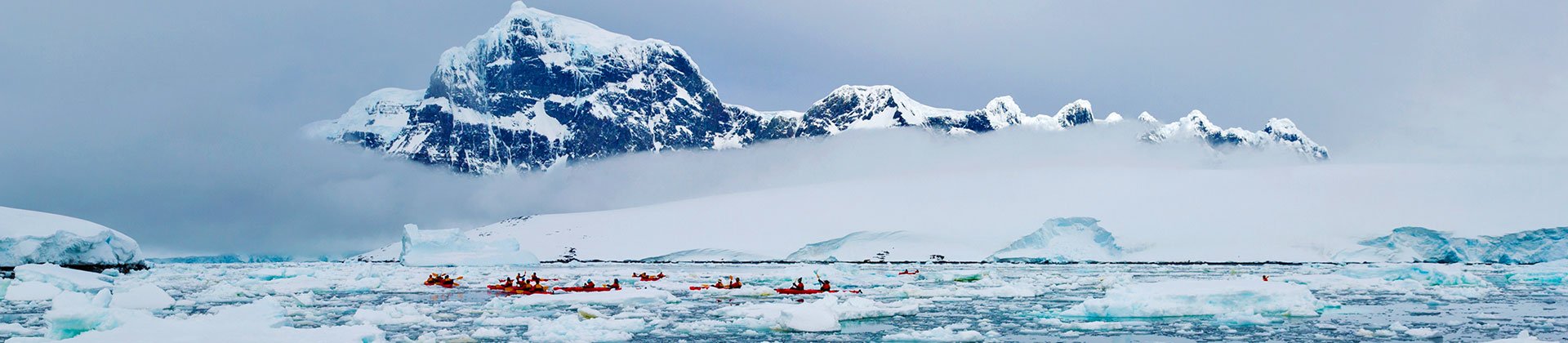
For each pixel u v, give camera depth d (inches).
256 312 1149.1
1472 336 1232.2
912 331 1317.7
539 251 7701.8
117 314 1127.6
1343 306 1689.2
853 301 1553.9
